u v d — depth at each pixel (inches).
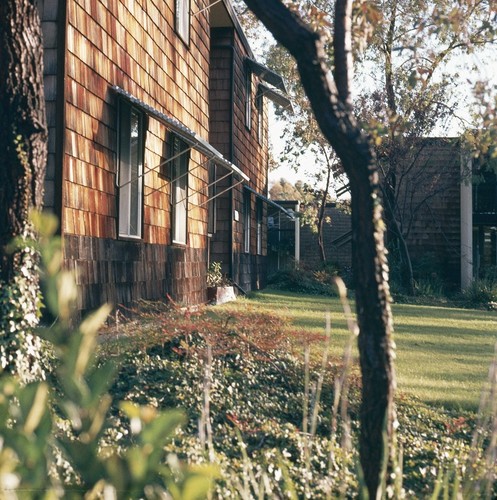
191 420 237.6
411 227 1290.6
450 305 998.4
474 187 1314.0
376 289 144.3
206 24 676.7
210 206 784.9
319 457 223.6
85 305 365.7
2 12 233.5
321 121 141.9
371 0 212.4
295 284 1139.3
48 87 339.9
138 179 462.6
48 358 260.5
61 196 337.1
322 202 1469.0
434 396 327.9
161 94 517.7
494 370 126.4
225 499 148.5
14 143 236.5
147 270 479.5
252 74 981.2
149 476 32.0
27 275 238.5
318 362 330.3
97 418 32.4
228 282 804.6
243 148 913.5
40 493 32.2
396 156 1099.9
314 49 138.7
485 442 265.3
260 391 290.7
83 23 364.2
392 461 147.1
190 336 327.0
